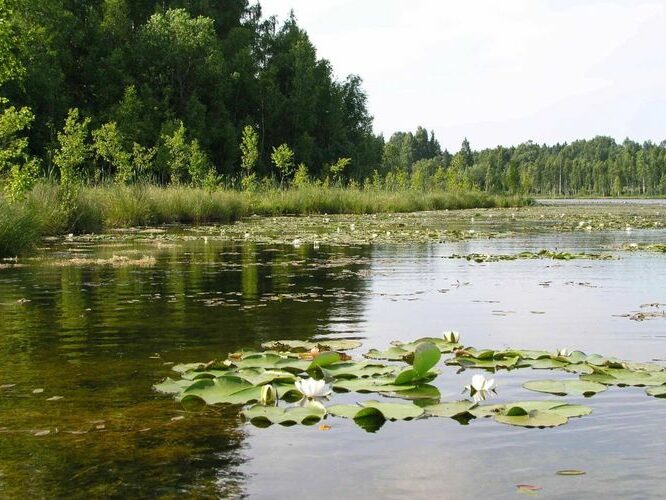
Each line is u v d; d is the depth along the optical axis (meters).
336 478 2.21
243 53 48.34
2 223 10.60
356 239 14.64
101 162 36.09
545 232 17.36
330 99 54.59
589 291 6.82
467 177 54.38
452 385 3.38
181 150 30.20
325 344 4.34
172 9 47.75
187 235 15.80
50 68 36.00
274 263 9.61
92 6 44.34
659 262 9.75
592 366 3.57
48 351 4.20
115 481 2.19
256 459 2.38
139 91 42.06
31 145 34.31
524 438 2.57
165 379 3.52
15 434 2.66
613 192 124.75
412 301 6.17
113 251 11.54
